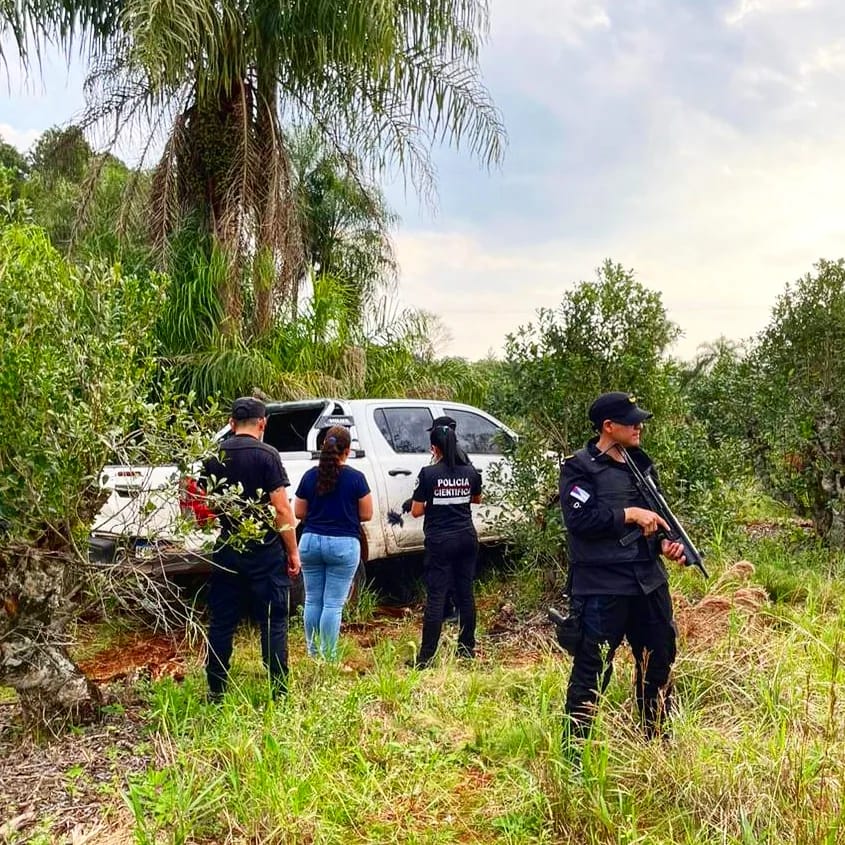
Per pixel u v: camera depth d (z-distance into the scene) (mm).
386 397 10883
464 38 10812
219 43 9320
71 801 3412
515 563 7398
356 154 11312
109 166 11000
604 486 3619
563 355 6430
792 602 6371
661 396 6383
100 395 3736
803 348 8531
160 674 5125
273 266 9969
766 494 8992
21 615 3881
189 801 3244
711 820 3104
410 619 6754
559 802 3223
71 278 4031
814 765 3217
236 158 9805
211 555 4453
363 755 3734
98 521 5020
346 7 9477
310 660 4961
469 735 4020
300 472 6480
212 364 9305
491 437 7926
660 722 3756
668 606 3740
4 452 3711
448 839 3158
